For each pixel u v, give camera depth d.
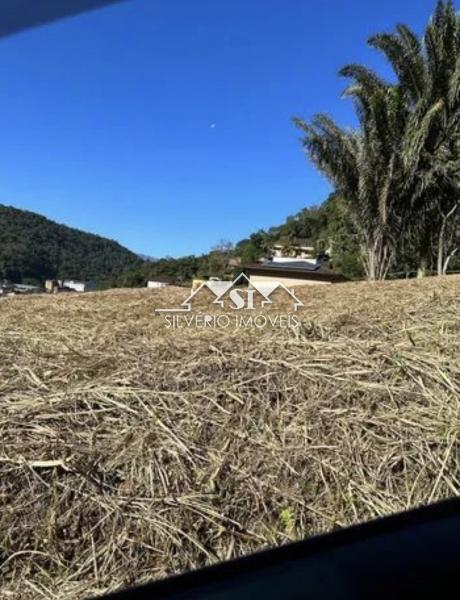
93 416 2.09
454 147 13.74
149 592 1.08
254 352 2.94
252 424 2.12
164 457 1.86
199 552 1.55
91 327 4.05
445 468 1.93
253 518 1.69
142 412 2.13
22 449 1.82
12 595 1.38
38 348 3.16
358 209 14.69
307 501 1.77
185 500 1.69
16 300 6.61
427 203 14.17
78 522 1.59
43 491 1.66
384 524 1.28
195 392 2.35
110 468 1.79
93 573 1.47
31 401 2.19
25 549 1.50
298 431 2.10
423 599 1.06
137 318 4.59
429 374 2.59
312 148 14.42
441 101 13.35
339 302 5.29
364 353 2.91
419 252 14.99
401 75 14.02
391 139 13.89
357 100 14.05
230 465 1.87
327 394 2.38
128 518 1.61
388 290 6.22
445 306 4.41
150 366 2.71
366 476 1.89
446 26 13.59
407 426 2.16
